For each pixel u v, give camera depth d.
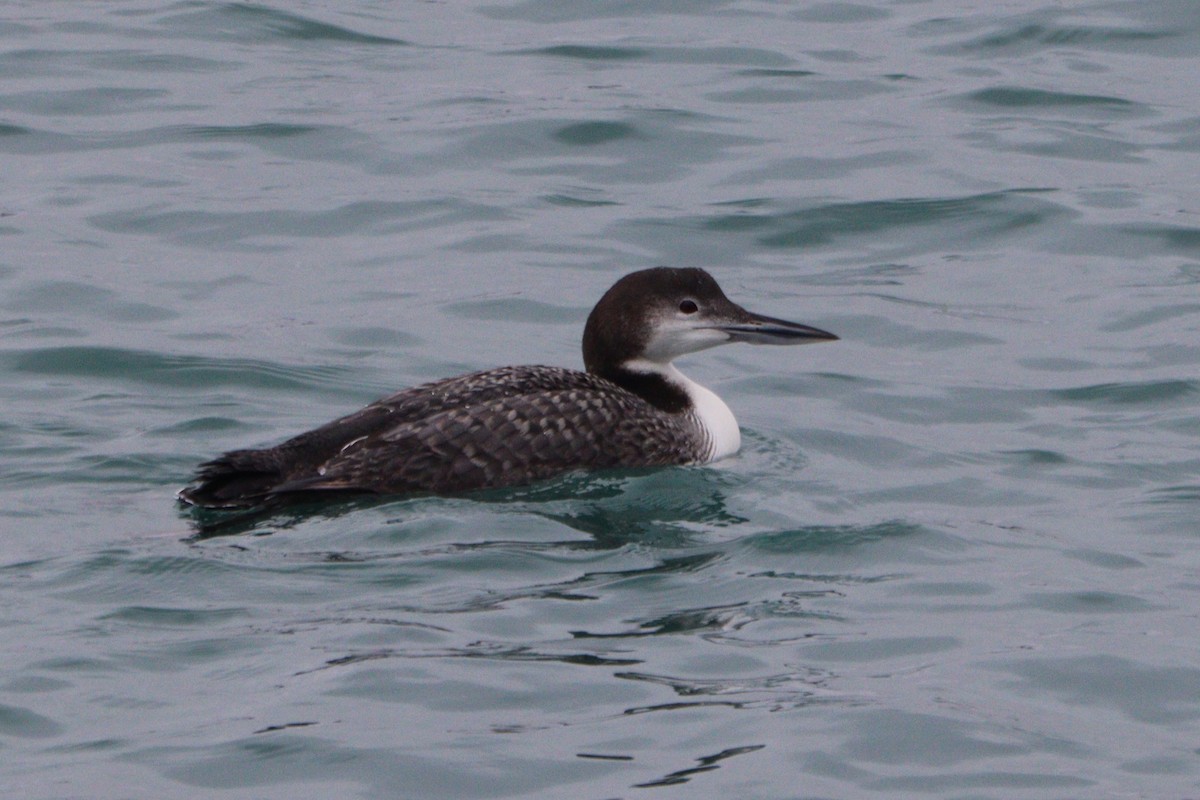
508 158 19.03
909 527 11.55
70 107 19.94
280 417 13.55
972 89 20.95
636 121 19.77
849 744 8.67
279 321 15.46
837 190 18.42
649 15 23.59
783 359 15.27
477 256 16.94
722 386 14.71
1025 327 15.70
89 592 10.20
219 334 15.11
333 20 22.97
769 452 13.20
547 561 10.80
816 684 9.30
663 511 11.78
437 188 18.28
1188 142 19.55
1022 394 14.34
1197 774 8.52
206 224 17.36
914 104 20.55
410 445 11.71
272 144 19.14
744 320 13.23
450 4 24.00
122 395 13.88
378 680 9.14
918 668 9.52
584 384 12.59
